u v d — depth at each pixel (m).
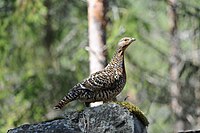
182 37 20.17
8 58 18.95
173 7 18.22
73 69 19.50
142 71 19.08
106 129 7.95
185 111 19.88
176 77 19.61
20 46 18.91
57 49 19.75
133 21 16.22
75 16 19.86
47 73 19.56
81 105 19.03
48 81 19.56
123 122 7.92
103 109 8.00
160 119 22.81
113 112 7.96
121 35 15.74
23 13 17.58
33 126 8.23
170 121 21.53
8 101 19.81
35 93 18.91
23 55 19.12
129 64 19.03
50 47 19.83
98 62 14.52
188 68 19.73
